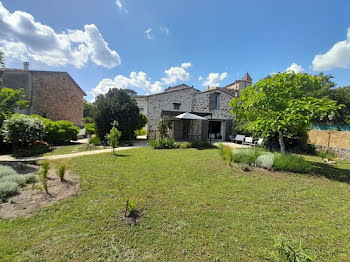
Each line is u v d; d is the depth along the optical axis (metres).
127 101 14.34
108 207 3.08
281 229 2.55
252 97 6.95
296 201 3.52
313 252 2.09
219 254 2.04
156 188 4.03
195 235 2.38
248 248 2.14
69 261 1.89
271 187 4.25
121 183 4.27
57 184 4.11
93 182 4.30
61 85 18.95
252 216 2.90
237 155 6.57
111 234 2.36
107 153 8.45
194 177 4.86
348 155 8.45
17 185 3.81
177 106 15.95
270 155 6.25
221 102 17.11
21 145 8.38
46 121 11.67
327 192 4.04
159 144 10.55
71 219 2.69
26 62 18.41
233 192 3.89
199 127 16.64
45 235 2.31
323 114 5.30
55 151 9.11
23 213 2.84
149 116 15.22
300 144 10.00
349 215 3.00
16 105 8.22
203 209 3.10
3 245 2.10
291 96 6.58
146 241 2.24
